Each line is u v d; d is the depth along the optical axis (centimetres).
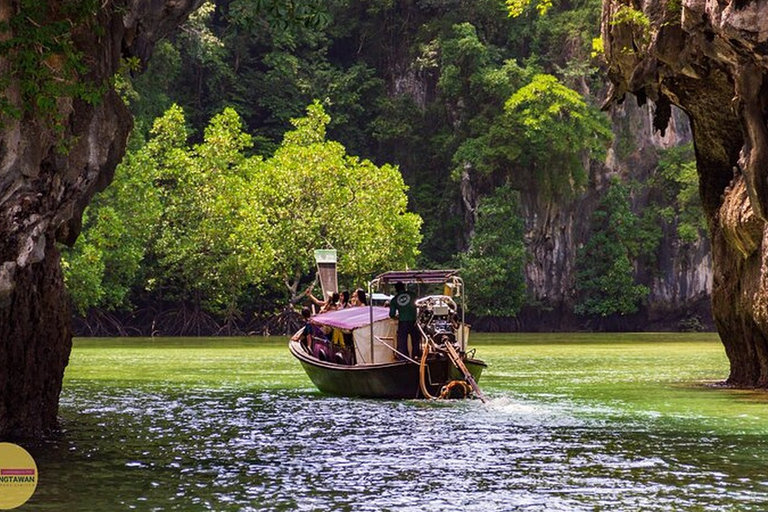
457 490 2416
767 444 3078
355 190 12425
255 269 12112
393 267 12581
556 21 17000
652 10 4244
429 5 17275
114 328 13350
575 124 15500
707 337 12531
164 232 12862
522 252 15225
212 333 13538
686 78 4628
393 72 17375
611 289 15800
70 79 2738
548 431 3388
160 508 2230
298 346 5100
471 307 15325
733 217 4575
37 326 3144
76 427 3478
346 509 2225
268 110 16850
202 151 12925
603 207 16238
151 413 3906
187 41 15462
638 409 3988
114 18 3125
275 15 2973
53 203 2969
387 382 4394
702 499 2319
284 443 3130
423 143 16938
